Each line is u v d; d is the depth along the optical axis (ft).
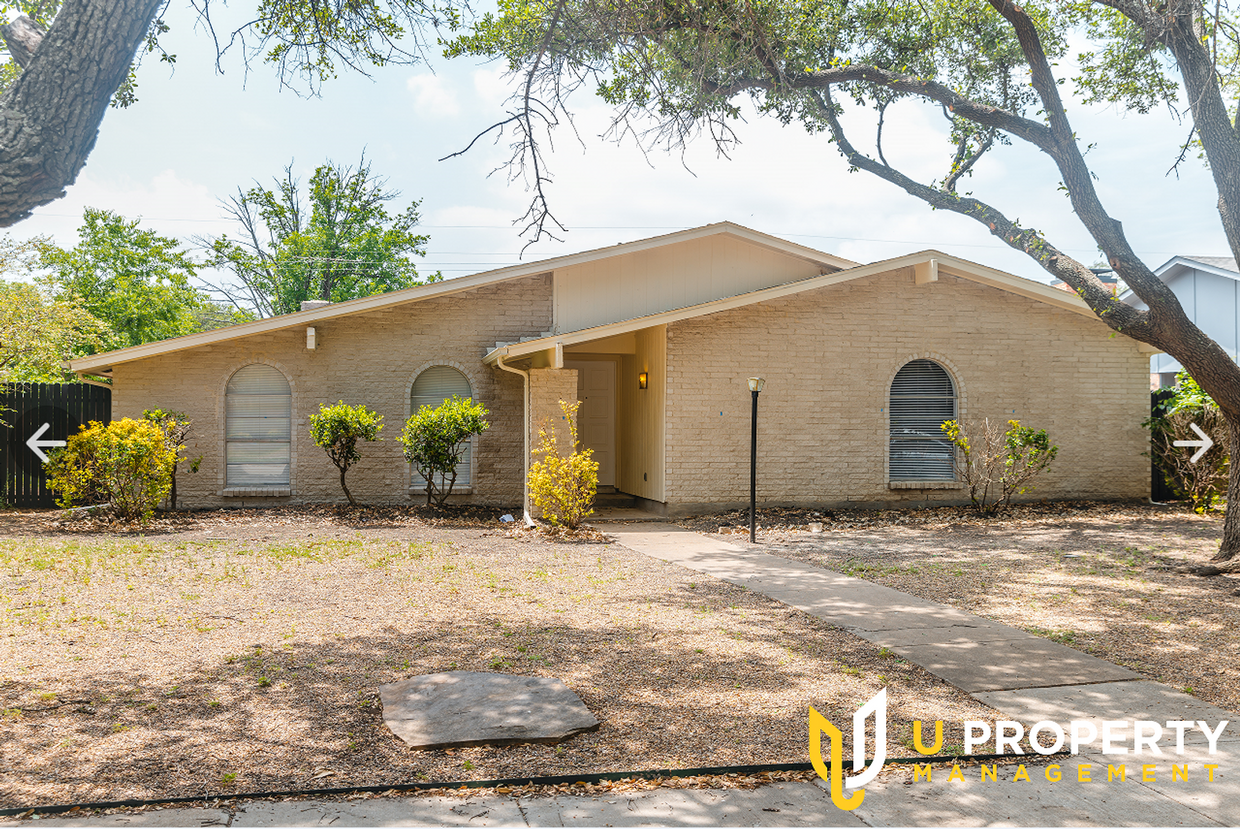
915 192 37.04
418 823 11.12
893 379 47.39
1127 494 49.75
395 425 48.49
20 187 11.33
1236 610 23.73
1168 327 29.19
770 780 12.80
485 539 37.24
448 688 16.17
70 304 59.31
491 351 46.75
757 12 30.30
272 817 11.19
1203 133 28.91
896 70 39.63
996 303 48.39
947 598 25.32
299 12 22.93
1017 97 40.06
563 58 23.26
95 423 41.73
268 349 47.34
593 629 21.36
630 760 13.44
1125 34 36.76
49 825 10.80
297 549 32.96
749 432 45.50
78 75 11.46
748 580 27.84
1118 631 21.61
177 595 24.58
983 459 47.65
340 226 111.75
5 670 17.44
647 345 48.26
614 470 54.65
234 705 15.61
